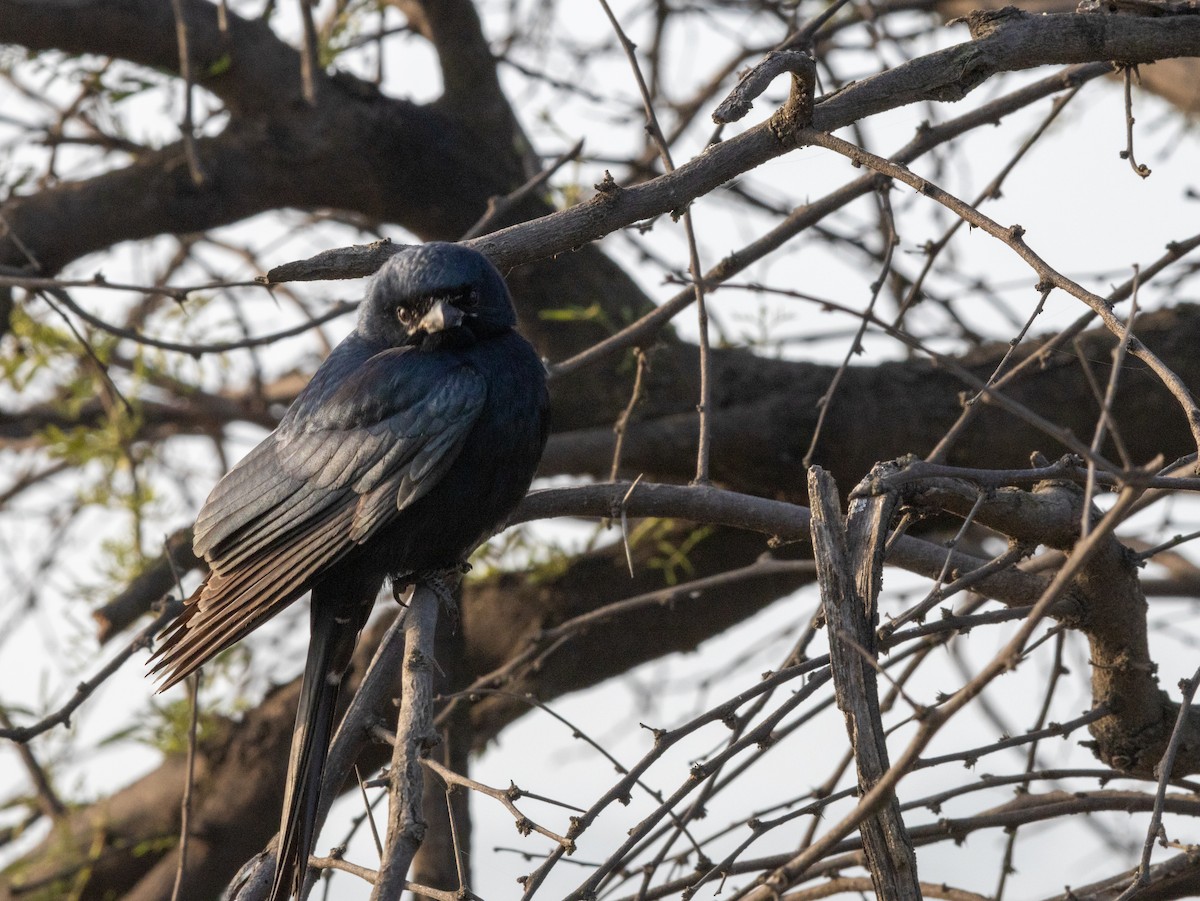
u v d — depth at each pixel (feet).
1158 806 20.43
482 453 28.68
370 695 24.86
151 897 43.62
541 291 46.55
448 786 22.33
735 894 25.70
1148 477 15.12
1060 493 23.84
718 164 24.36
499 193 47.11
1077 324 25.55
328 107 44.78
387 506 28.09
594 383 45.73
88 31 42.09
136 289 30.19
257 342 32.27
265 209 45.01
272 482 28.84
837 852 25.88
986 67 24.21
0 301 42.04
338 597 28.45
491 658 45.98
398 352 29.45
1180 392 19.99
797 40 30.60
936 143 30.66
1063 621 25.13
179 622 27.40
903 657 28.07
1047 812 25.94
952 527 46.19
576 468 41.70
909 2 47.09
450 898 20.40
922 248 30.53
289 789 23.93
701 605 45.96
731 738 25.50
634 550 45.98
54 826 44.68
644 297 48.24
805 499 45.91
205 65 43.52
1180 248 27.17
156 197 42.88
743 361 46.50
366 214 46.88
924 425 44.06
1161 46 24.66
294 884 22.31
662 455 43.91
